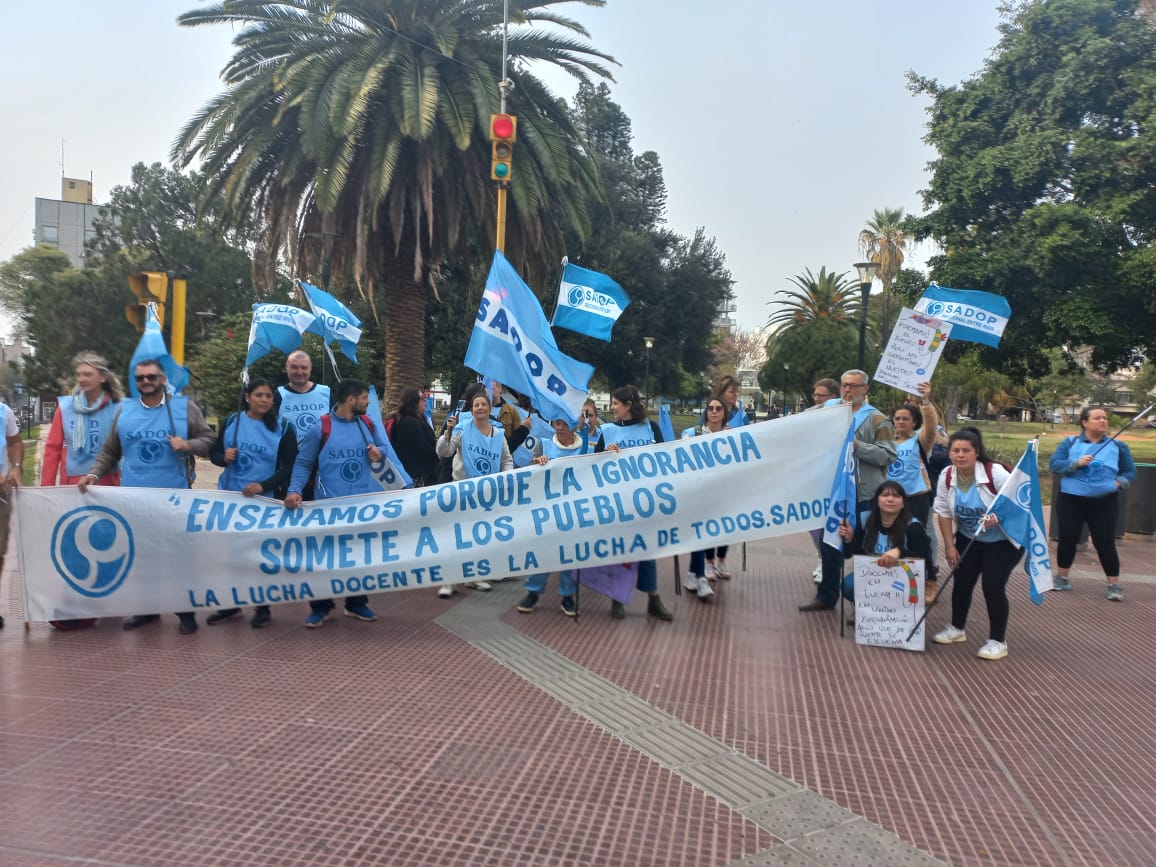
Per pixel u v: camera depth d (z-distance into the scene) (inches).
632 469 242.5
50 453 237.8
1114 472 286.0
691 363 1574.8
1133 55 695.1
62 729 157.8
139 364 225.9
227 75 569.3
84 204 3206.2
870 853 121.8
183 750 149.7
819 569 294.8
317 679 188.4
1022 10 800.9
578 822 128.4
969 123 786.8
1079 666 211.0
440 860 117.1
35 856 115.2
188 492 227.8
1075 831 129.0
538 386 250.4
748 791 140.1
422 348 636.7
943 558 344.2
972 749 158.9
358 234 547.5
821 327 1651.1
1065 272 701.9
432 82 503.8
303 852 118.1
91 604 223.6
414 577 233.8
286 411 252.5
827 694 186.4
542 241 653.3
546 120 596.7
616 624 240.5
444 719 166.9
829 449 242.7
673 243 1530.5
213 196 591.5
